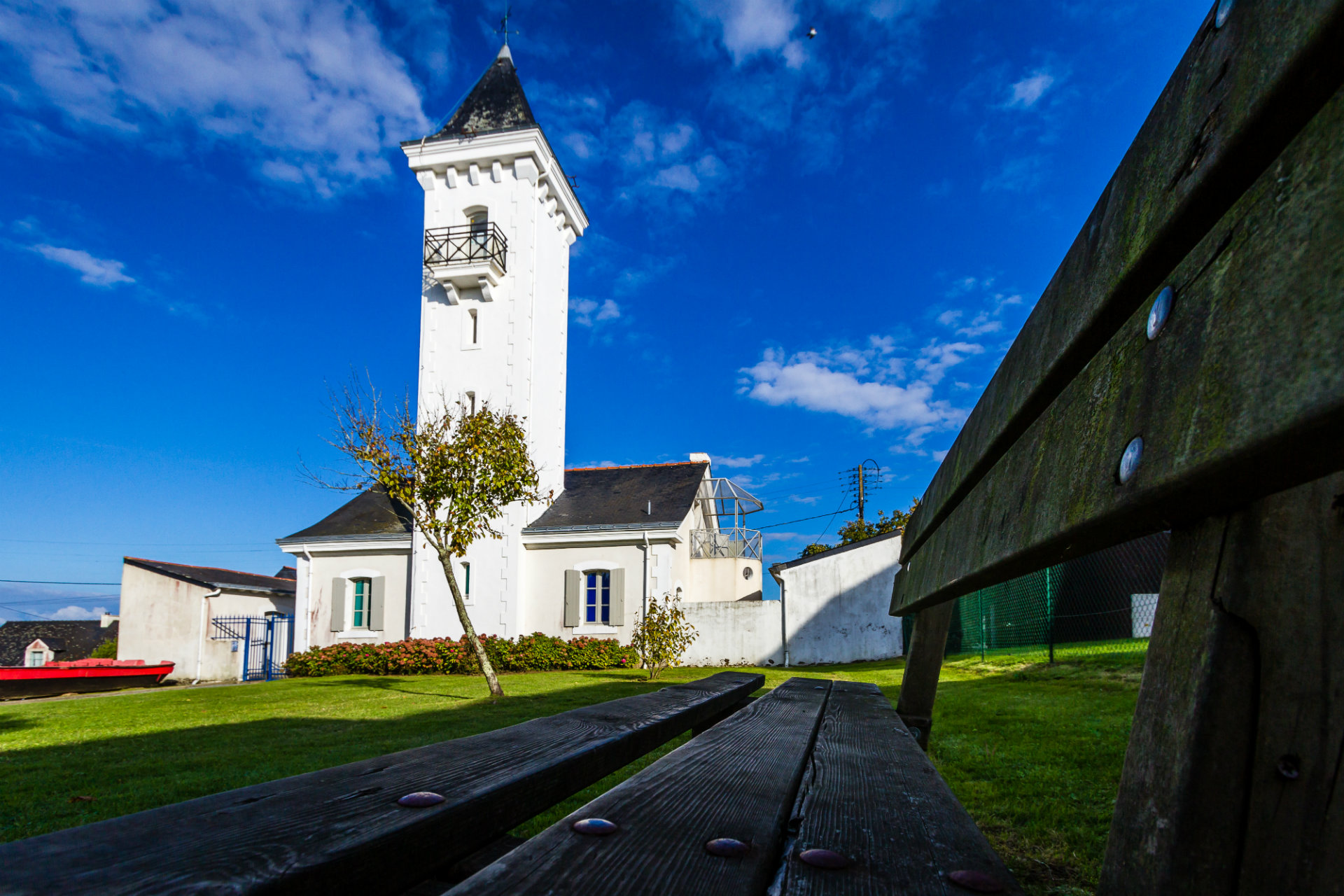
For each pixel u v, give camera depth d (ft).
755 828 2.81
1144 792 1.59
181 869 2.08
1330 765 1.35
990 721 18.75
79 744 21.83
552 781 3.67
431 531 32.78
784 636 59.06
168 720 27.86
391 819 2.64
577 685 38.47
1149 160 2.00
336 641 65.10
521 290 66.95
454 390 66.03
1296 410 1.07
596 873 2.28
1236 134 1.42
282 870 2.09
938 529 5.49
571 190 75.61
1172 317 1.71
